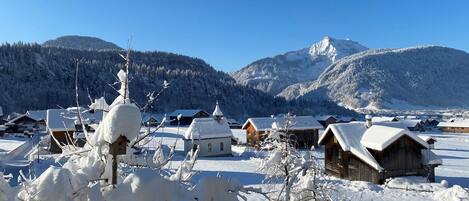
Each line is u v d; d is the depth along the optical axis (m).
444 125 117.50
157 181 4.66
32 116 79.94
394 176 34.69
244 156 56.12
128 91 5.90
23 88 150.12
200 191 4.95
